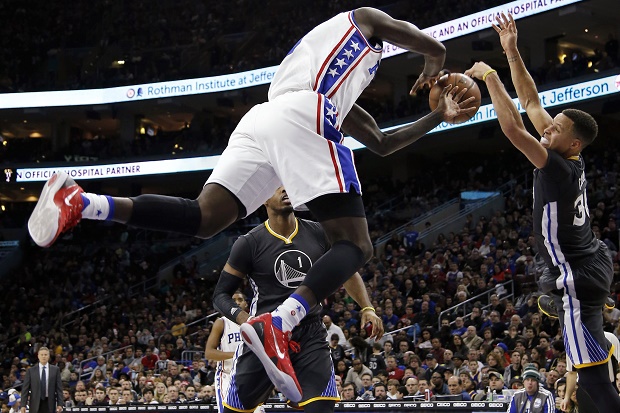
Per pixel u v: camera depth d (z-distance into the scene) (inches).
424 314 586.9
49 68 1200.8
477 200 877.8
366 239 115.2
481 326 536.4
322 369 171.9
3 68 1198.3
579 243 148.9
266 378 174.7
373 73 128.1
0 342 908.0
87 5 1249.4
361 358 480.1
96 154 1121.4
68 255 1091.3
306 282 111.3
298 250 180.9
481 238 741.3
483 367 426.9
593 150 871.1
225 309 179.6
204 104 1091.9
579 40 882.1
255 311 181.9
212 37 1177.4
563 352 377.7
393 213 943.0
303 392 170.7
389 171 1128.2
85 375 654.5
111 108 1088.2
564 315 152.3
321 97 118.6
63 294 978.7
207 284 941.2
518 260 631.2
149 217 109.2
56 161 1073.5
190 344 666.2
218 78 1009.5
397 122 924.0
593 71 772.6
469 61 937.5
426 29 847.7
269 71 974.4
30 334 873.5
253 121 121.0
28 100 1066.7
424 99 922.7
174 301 887.7
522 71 163.0
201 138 1093.8
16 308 970.1
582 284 148.6
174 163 1034.1
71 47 1229.7
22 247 1117.7
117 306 926.4
